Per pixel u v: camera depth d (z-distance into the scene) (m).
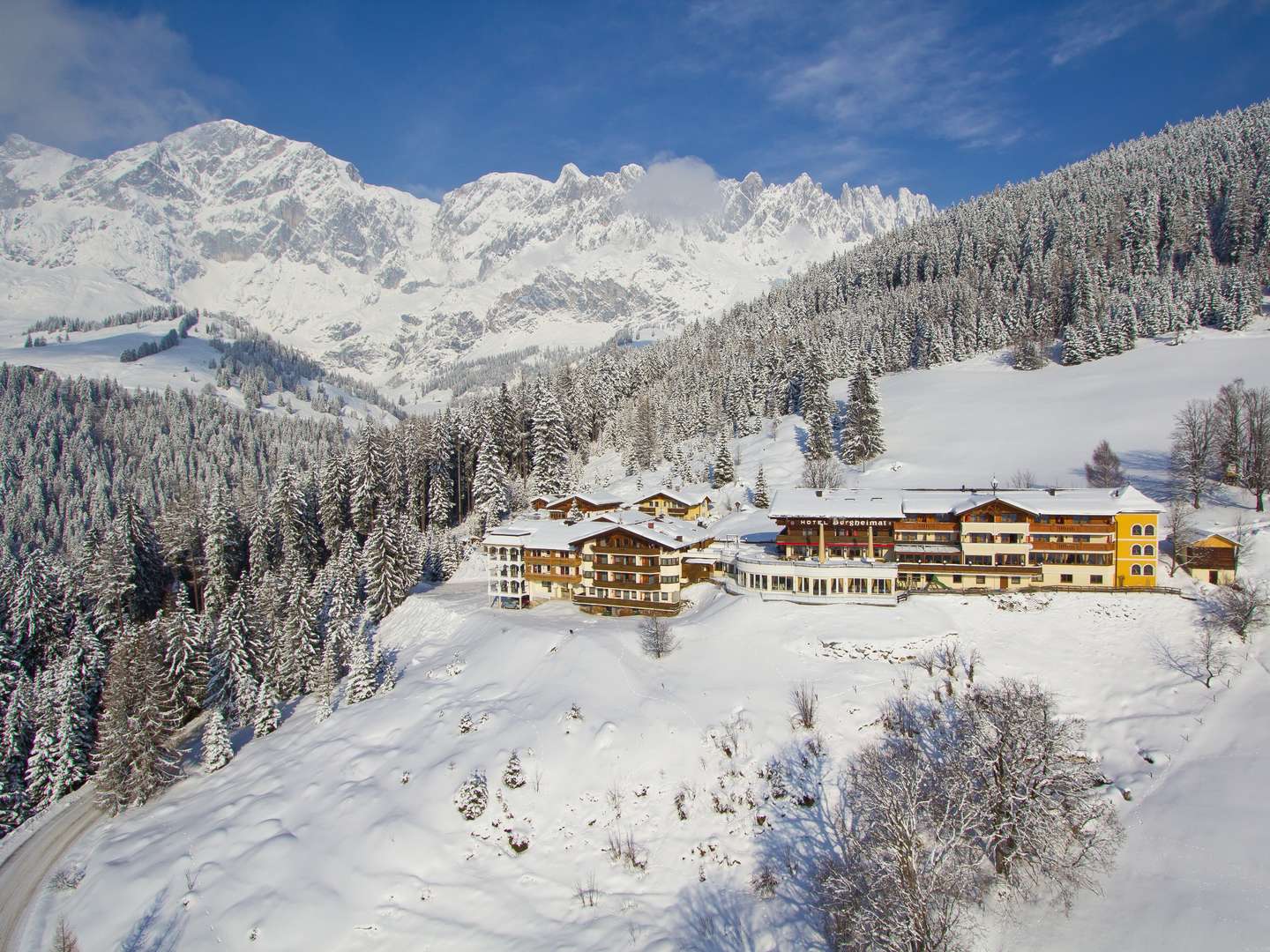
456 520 143.25
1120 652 65.50
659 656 69.81
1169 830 46.44
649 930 44.81
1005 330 190.75
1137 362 157.25
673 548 83.38
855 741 57.38
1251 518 83.50
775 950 42.62
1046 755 43.47
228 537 111.81
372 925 47.16
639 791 55.09
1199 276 188.00
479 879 50.12
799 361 178.62
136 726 66.25
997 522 77.75
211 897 50.09
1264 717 54.09
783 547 85.31
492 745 59.88
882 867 38.66
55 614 92.56
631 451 162.25
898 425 148.62
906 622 70.19
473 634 84.25
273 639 88.06
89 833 62.91
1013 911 42.44
